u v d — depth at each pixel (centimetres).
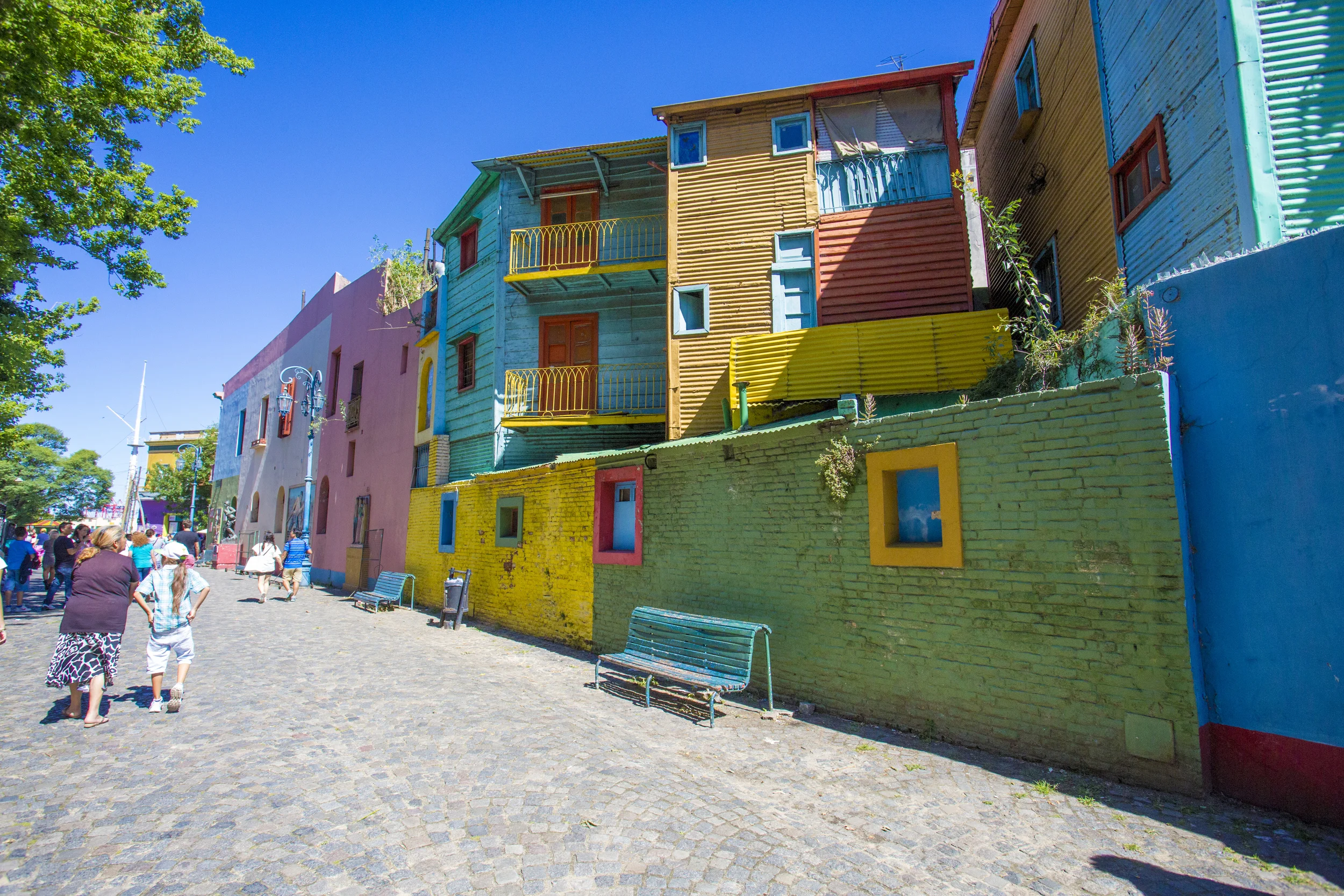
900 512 641
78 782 482
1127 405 488
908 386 1089
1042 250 1155
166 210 1335
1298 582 424
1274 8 630
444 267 1939
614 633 989
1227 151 642
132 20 1152
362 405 2341
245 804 443
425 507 1781
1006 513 546
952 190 1260
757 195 1349
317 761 528
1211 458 471
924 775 503
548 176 1666
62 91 1116
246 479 3616
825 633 687
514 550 1292
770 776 506
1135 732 469
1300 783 415
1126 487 484
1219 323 475
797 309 1301
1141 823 415
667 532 904
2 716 653
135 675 852
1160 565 466
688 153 1422
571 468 1130
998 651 544
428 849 380
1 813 427
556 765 520
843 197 1314
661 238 1570
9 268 1269
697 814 432
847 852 383
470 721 641
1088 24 948
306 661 951
